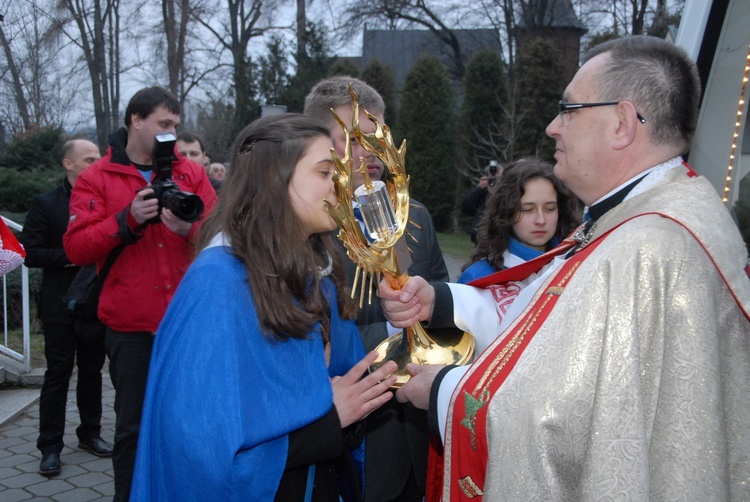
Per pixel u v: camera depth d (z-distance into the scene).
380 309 2.37
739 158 2.82
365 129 2.29
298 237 1.59
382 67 21.98
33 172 13.19
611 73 1.60
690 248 1.39
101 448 4.24
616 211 1.56
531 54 18.58
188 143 5.77
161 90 3.29
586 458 1.33
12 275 6.89
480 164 20.09
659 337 1.35
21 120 25.72
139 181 3.22
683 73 1.59
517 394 1.41
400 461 2.07
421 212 2.74
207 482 1.42
